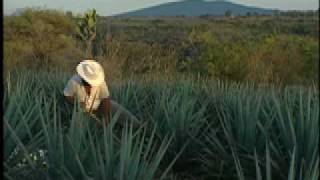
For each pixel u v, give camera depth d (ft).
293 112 26.63
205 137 25.14
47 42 82.94
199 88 39.09
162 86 38.58
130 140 15.38
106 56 48.26
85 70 26.71
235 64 59.77
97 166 15.61
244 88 39.68
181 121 25.35
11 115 19.34
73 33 94.43
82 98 27.12
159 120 26.84
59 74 47.75
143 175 15.57
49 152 16.51
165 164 24.94
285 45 64.28
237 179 22.44
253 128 23.34
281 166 21.18
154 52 49.08
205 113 31.78
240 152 23.16
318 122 20.26
